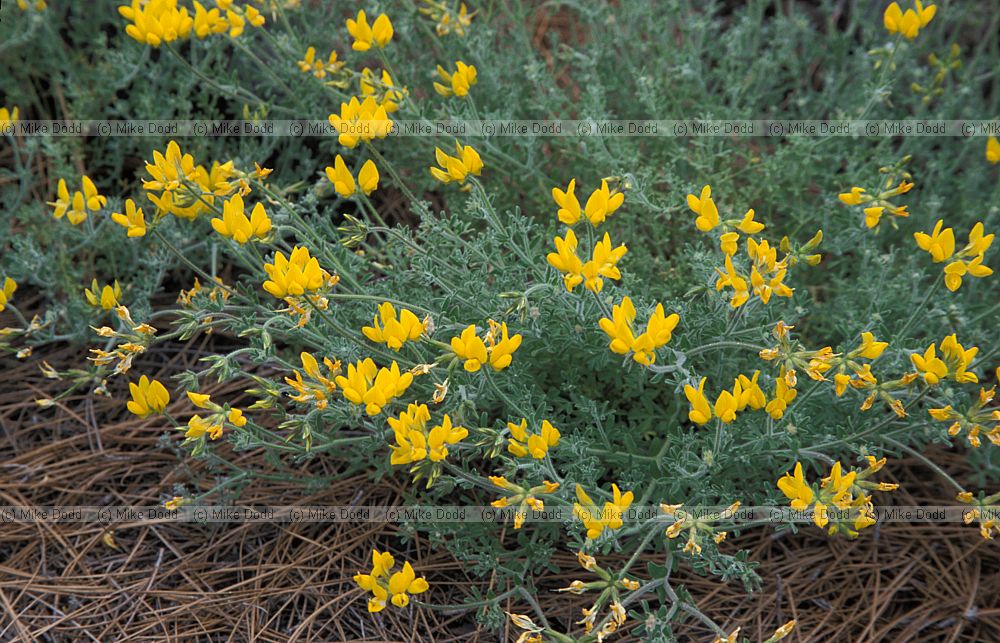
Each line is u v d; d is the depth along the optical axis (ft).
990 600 9.40
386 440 8.84
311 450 8.47
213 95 13.39
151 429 10.83
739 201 11.07
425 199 13.05
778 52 12.82
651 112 11.19
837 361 7.08
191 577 9.57
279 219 8.70
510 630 9.09
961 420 7.24
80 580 9.49
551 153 12.85
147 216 11.68
